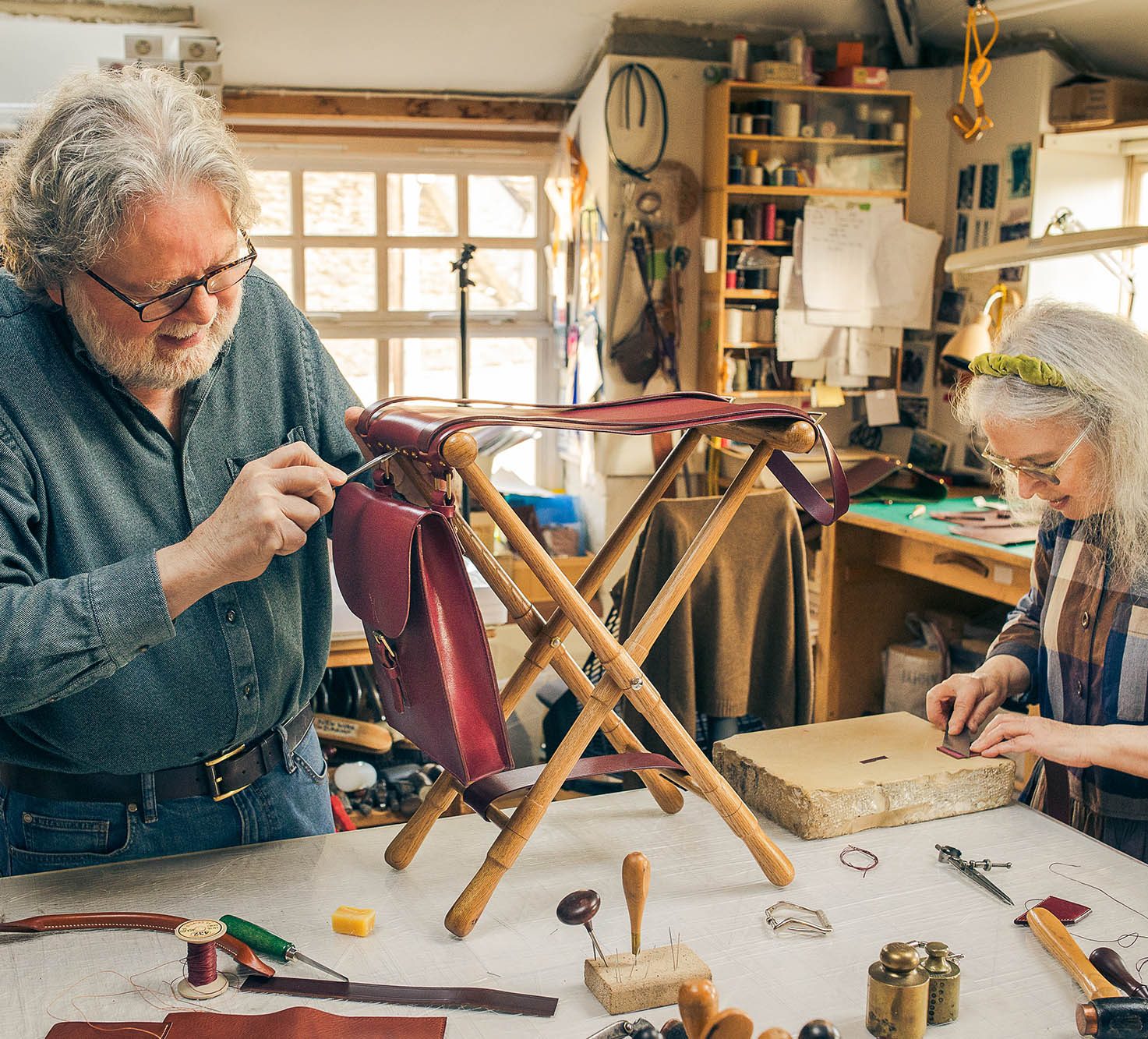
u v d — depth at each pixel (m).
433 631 0.98
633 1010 0.91
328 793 1.35
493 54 3.73
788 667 2.49
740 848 1.20
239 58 3.58
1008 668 1.43
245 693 1.17
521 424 0.98
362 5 3.34
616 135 3.73
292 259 4.12
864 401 4.09
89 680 0.97
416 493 1.13
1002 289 3.44
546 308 4.39
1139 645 1.30
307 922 1.04
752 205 3.77
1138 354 1.24
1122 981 0.92
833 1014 0.90
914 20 3.75
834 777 1.24
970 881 1.12
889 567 3.29
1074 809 1.42
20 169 0.99
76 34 2.84
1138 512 1.26
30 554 1.05
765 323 3.83
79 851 1.18
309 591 1.28
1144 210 3.63
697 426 1.08
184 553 0.97
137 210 0.94
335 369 1.32
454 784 1.12
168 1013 0.89
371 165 4.11
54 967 0.96
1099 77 3.55
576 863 1.16
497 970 0.97
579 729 1.05
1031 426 1.26
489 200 4.26
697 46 3.75
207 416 1.18
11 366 1.06
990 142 3.72
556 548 4.01
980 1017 0.90
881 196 3.80
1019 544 2.81
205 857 1.17
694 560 1.11
